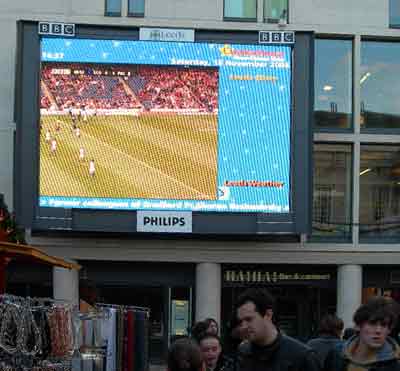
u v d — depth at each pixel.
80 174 25.92
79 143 25.92
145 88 26.12
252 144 26.30
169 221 26.16
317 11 27.73
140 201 26.11
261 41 26.23
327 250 27.53
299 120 26.31
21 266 27.28
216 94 26.23
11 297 10.62
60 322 11.27
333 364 5.47
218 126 26.25
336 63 28.03
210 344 7.62
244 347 5.55
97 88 25.97
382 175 28.03
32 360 10.57
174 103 26.17
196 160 26.20
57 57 25.80
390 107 28.09
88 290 27.50
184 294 27.78
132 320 13.76
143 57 26.06
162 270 27.77
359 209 27.89
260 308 5.40
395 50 28.25
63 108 25.84
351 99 27.97
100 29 26.02
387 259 27.73
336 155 27.97
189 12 27.20
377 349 5.33
